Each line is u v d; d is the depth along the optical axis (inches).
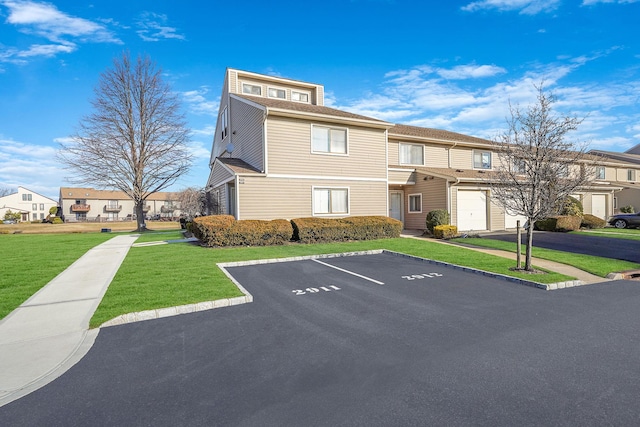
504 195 361.7
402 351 164.1
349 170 633.6
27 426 110.8
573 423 107.5
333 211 621.0
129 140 987.3
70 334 188.9
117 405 121.7
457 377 138.0
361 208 647.8
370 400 121.8
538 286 292.8
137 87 1004.6
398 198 803.4
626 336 182.4
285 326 199.8
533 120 356.8
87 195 2495.1
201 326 200.2
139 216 994.1
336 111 692.1
